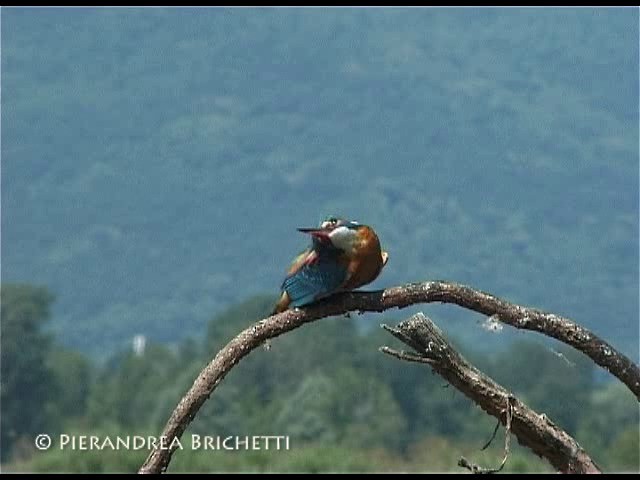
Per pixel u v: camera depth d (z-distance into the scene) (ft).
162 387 209.56
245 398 168.04
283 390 176.96
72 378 239.30
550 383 180.75
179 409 25.31
